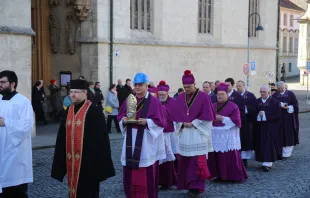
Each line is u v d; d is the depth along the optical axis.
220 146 10.38
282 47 59.81
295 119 13.88
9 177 7.41
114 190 9.70
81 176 6.94
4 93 7.54
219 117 10.39
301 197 9.24
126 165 7.90
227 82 11.96
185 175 9.23
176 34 24.80
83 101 7.07
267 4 31.64
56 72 21.75
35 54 21.48
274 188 9.95
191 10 25.62
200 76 26.45
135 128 7.94
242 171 10.62
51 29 21.52
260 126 11.79
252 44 30.70
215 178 10.86
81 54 21.02
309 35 48.69
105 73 21.02
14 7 15.53
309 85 48.94
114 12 21.23
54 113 21.12
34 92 20.03
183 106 9.21
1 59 15.19
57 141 7.14
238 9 29.02
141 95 8.02
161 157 8.29
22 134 7.39
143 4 23.09
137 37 22.61
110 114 18.31
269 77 27.73
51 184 10.16
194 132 9.09
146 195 7.96
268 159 11.63
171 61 24.48
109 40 21.09
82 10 20.44
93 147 6.92
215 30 27.55
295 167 12.23
